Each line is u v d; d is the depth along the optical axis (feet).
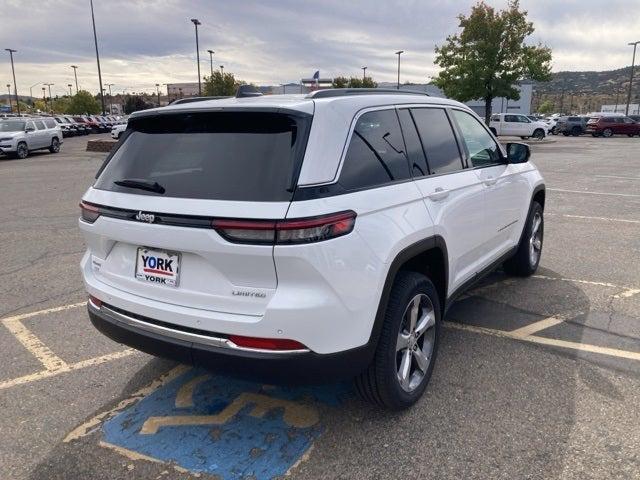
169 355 9.62
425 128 12.21
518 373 12.34
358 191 9.30
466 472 9.12
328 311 8.65
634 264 20.58
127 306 10.03
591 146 97.55
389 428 10.38
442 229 11.39
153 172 9.73
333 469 9.27
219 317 8.89
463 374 12.32
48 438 10.29
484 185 13.93
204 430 10.44
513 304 16.55
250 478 9.08
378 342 9.82
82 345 14.24
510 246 16.88
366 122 10.18
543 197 19.35
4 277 20.06
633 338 14.11
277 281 8.54
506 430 10.23
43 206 35.88
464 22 105.60
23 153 79.71
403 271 10.78
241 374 8.97
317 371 8.86
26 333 15.01
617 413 10.70
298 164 8.57
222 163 9.04
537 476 8.98
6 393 11.89
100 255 10.68
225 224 8.46
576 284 18.33
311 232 8.34
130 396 11.73
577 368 12.55
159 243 9.22
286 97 10.18
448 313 15.89
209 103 10.04
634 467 9.14
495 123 123.24
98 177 10.71
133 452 9.83
